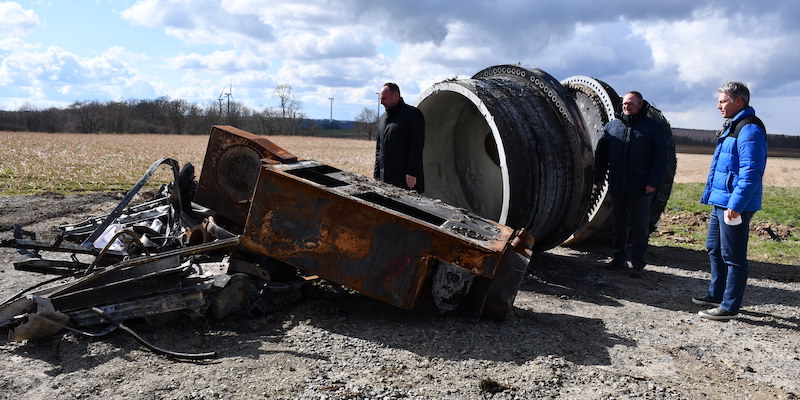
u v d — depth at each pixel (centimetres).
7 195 1216
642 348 442
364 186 498
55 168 1981
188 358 359
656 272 728
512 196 595
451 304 442
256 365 357
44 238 731
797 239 1045
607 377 375
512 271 459
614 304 568
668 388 365
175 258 424
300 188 432
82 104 10056
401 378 351
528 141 627
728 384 381
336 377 345
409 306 427
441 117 850
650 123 650
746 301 603
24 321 375
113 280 408
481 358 391
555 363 388
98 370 341
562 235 689
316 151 4900
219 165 565
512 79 734
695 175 3553
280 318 447
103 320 389
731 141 506
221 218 579
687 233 1069
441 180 884
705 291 638
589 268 727
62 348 368
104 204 1092
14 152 2762
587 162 655
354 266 432
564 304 556
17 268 436
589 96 855
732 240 514
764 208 1545
